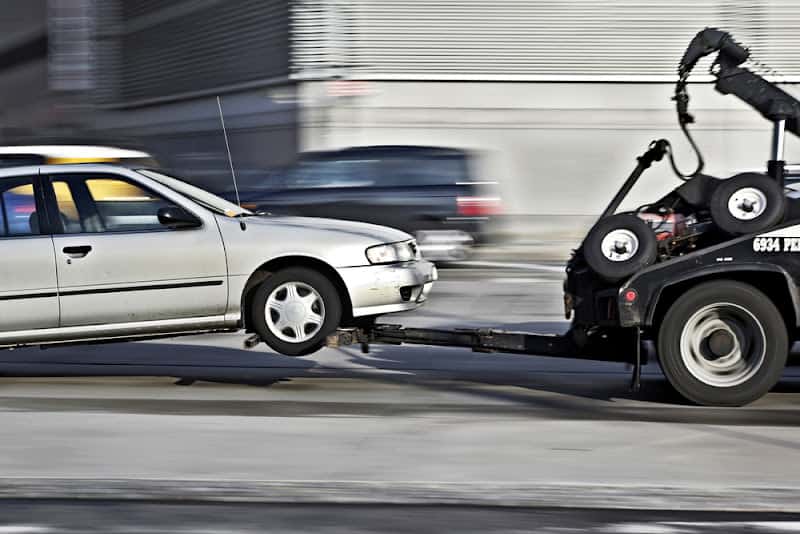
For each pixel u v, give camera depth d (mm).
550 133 57031
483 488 11852
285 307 17875
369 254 18016
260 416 15727
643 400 16938
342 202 37375
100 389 18031
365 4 57375
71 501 11469
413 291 18609
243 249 17781
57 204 17734
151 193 17969
